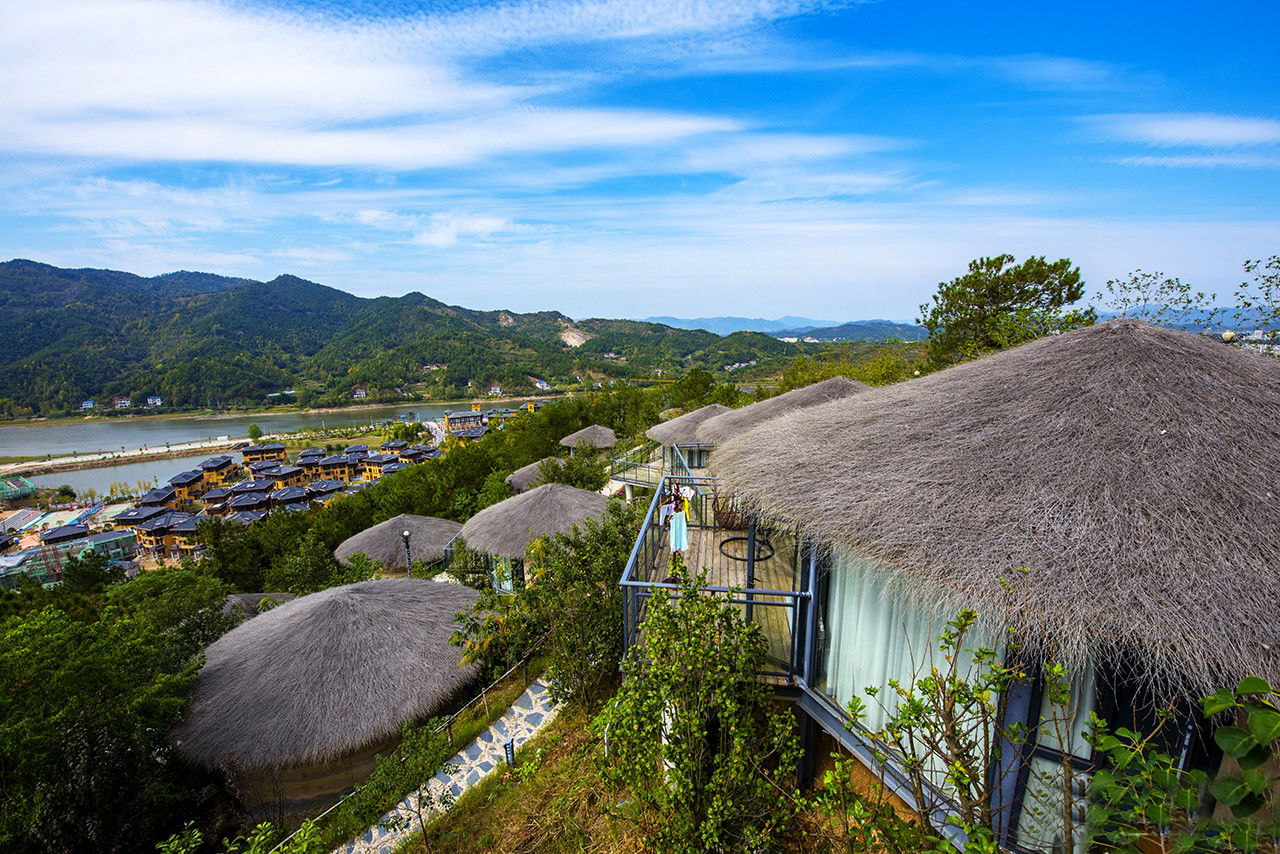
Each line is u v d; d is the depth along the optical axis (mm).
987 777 3572
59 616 8781
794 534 5812
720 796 5176
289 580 21484
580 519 16891
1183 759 3568
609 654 9898
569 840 7168
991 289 18844
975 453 4535
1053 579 3520
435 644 11477
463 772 9328
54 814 7566
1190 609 3213
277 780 9594
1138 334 4902
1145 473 3887
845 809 3980
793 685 6035
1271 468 3781
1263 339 8281
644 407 46156
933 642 4590
